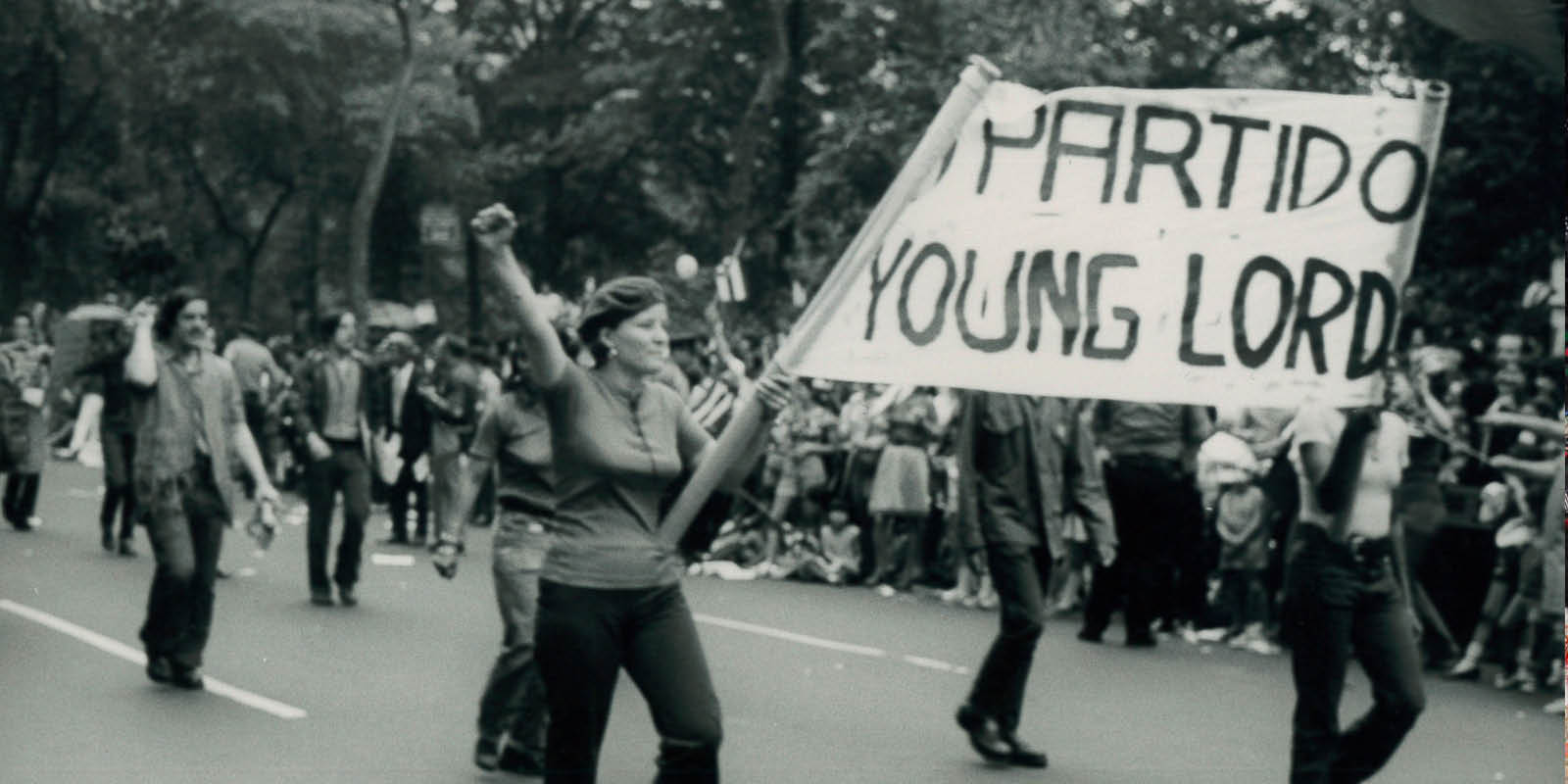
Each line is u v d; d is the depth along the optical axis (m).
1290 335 5.31
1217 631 12.88
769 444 16.39
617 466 4.98
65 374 28.00
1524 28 7.48
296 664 9.97
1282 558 12.20
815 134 28.25
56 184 46.62
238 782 7.12
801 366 5.01
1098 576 12.43
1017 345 5.39
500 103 44.97
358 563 12.66
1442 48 18.67
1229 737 8.65
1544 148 18.17
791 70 33.25
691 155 41.25
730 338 18.59
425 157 44.59
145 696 8.93
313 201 46.66
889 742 8.27
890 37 30.84
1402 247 5.27
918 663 10.75
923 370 5.40
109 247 34.19
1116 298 5.37
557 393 5.02
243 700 8.88
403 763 7.54
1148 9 27.62
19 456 16.88
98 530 17.56
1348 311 5.29
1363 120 5.27
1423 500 11.41
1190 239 5.34
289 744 7.87
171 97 41.44
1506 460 10.32
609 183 45.34
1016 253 5.40
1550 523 10.16
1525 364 13.10
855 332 5.41
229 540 17.34
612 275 48.16
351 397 12.62
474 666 10.04
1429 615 11.39
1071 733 8.70
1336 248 5.29
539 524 7.43
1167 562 12.27
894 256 5.43
